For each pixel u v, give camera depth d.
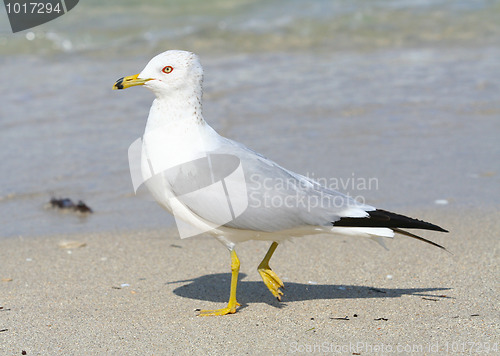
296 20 22.61
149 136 7.29
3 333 6.90
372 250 9.30
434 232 9.84
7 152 13.02
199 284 8.35
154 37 20.97
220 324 7.12
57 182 11.88
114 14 22.89
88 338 6.79
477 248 9.22
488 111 15.30
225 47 20.39
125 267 8.91
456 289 7.90
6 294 8.00
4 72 17.94
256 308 7.56
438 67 18.55
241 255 9.30
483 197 11.17
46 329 7.00
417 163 12.61
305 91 16.55
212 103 15.59
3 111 15.06
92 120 14.66
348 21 22.66
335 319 7.18
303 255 9.20
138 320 7.25
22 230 10.20
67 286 8.27
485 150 13.22
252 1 24.53
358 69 18.44
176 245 9.68
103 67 18.47
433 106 15.61
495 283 8.04
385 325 6.98
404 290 7.94
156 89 7.21
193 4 24.17
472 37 21.34
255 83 17.12
